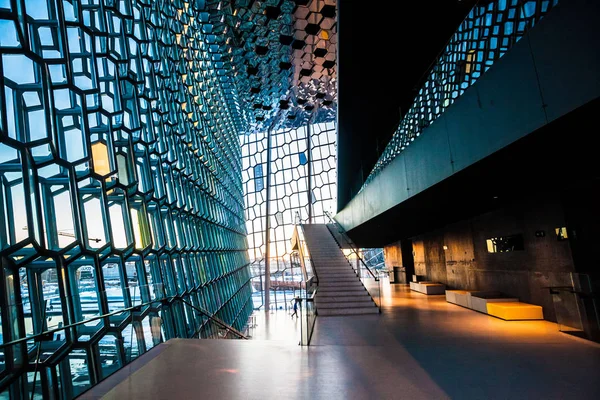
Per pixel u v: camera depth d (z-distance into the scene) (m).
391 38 9.30
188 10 13.52
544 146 4.23
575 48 3.11
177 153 11.66
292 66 16.17
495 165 5.09
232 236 22.73
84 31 6.24
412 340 5.79
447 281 13.67
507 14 4.25
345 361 4.55
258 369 4.22
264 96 20.27
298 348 5.26
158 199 9.09
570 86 3.18
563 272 6.91
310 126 29.84
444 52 6.26
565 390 3.51
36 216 4.52
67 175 5.36
